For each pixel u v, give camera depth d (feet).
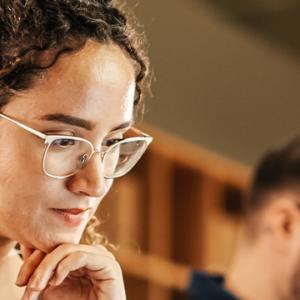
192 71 16.60
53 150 5.10
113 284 5.59
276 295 11.43
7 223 5.22
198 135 16.74
